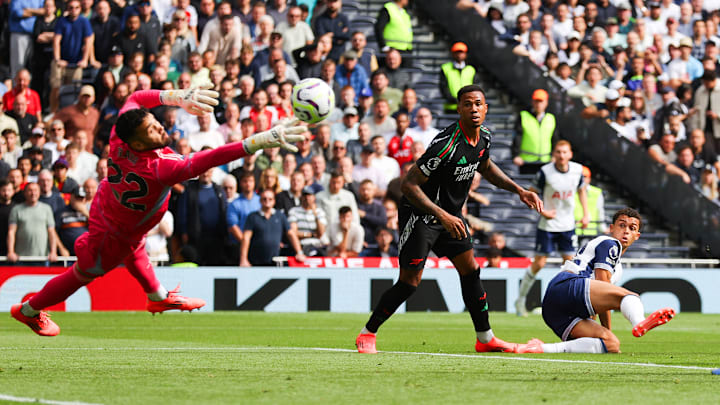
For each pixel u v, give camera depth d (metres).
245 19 56.16
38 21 54.56
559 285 22.47
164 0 56.72
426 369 17.17
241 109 50.69
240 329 32.53
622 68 58.91
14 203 43.84
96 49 54.50
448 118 56.16
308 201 45.53
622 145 55.47
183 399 12.77
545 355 21.12
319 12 57.31
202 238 44.81
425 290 46.06
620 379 15.53
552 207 42.47
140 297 44.62
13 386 14.22
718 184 55.78
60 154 48.53
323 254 45.81
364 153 49.06
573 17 60.50
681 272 47.62
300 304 44.81
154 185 17.30
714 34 63.84
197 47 55.28
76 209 44.44
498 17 60.44
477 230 51.00
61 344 24.48
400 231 21.23
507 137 57.94
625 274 47.34
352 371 16.75
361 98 52.28
